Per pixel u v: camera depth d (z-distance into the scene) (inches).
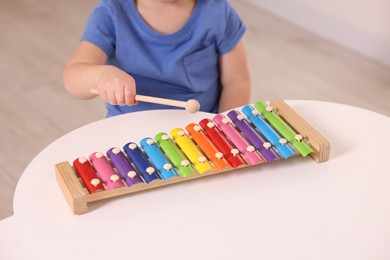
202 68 57.9
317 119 48.7
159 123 48.3
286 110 47.9
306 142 44.9
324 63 98.7
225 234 38.5
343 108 50.0
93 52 55.0
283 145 44.5
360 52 101.5
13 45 100.7
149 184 41.6
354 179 42.9
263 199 41.2
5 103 87.8
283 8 109.7
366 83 94.4
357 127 47.9
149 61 56.0
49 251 37.5
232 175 43.2
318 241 38.0
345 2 100.6
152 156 43.6
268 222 39.4
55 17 109.2
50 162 44.5
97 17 55.5
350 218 39.7
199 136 45.5
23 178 43.0
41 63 96.6
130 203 40.9
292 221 39.4
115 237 38.3
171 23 55.9
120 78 47.5
